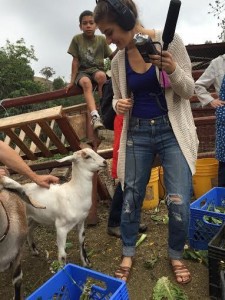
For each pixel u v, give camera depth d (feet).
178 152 9.74
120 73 9.57
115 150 12.04
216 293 9.91
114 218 13.73
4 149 9.42
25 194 8.91
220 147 14.19
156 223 14.88
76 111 15.81
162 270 11.45
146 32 9.09
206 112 19.35
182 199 9.80
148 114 9.80
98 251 13.03
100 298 8.84
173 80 8.71
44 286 8.45
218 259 9.70
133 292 10.52
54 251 13.37
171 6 7.78
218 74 14.42
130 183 10.38
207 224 11.93
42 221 11.68
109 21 8.47
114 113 12.51
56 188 11.37
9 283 11.51
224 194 14.20
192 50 23.00
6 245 9.19
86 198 11.29
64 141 16.52
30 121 12.51
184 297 9.81
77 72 17.17
